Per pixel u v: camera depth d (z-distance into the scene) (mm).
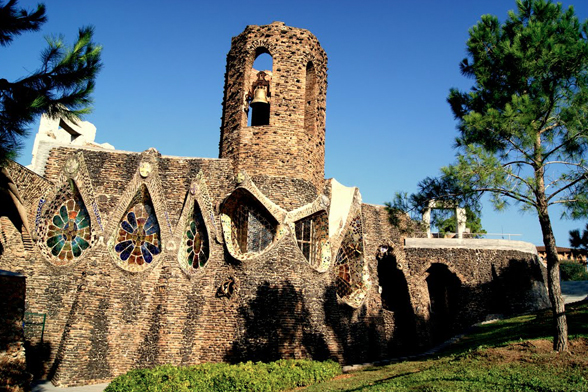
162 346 21516
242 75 26141
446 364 16938
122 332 21547
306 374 18516
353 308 26000
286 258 22922
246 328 21734
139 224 23469
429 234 34188
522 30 17453
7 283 16703
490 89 18109
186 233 23641
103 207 23000
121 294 22047
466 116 16531
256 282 22422
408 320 30766
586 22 16906
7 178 20906
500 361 15867
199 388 16188
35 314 21234
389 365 20875
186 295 22766
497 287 32125
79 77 12438
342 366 22203
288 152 24812
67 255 22422
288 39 26219
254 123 28547
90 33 12805
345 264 28156
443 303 32594
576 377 13414
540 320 24172
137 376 16688
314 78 26875
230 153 25266
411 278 31578
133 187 23188
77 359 20172
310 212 24312
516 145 16516
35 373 20562
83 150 24062
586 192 15781
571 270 57531
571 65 15953
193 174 24547
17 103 11805
